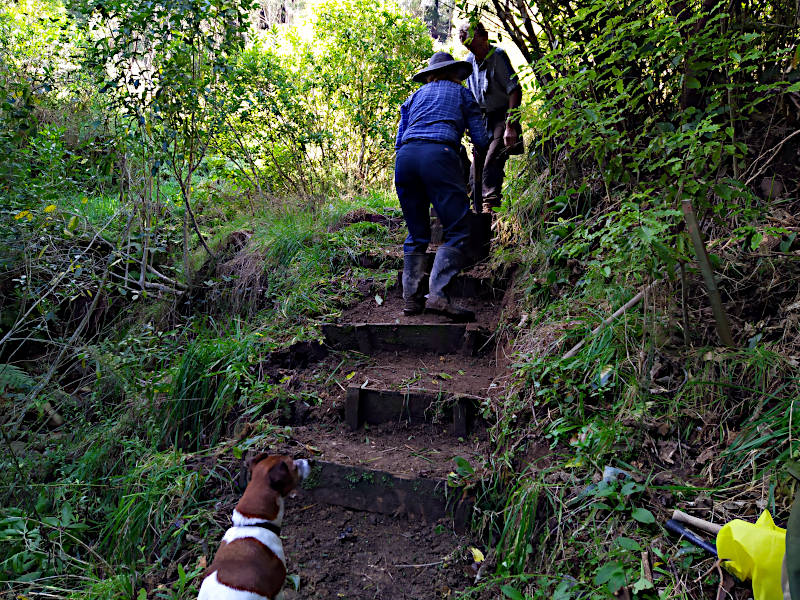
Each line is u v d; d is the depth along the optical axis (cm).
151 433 354
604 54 313
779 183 308
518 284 397
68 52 721
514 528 238
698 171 242
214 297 481
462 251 384
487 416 300
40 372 457
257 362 363
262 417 326
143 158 476
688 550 192
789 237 279
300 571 240
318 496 279
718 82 293
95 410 415
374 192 644
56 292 453
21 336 488
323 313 409
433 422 313
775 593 165
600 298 321
